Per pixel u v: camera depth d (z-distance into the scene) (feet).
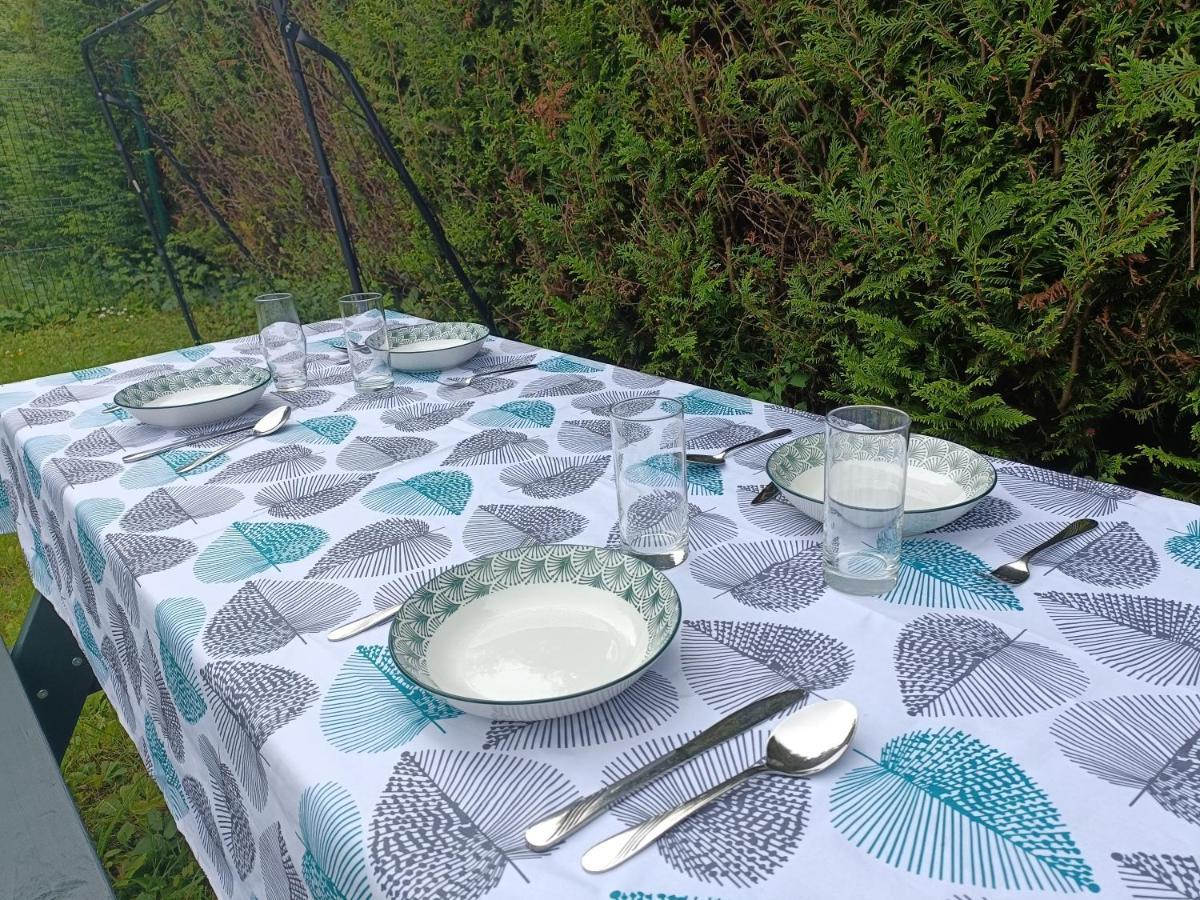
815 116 6.97
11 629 8.86
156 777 3.56
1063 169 5.79
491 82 10.08
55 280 21.38
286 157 16.53
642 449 2.86
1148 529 2.96
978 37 5.74
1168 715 2.04
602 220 9.13
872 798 1.84
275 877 2.34
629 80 8.21
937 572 2.77
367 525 3.43
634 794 1.90
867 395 7.16
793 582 2.77
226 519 3.56
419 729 2.18
